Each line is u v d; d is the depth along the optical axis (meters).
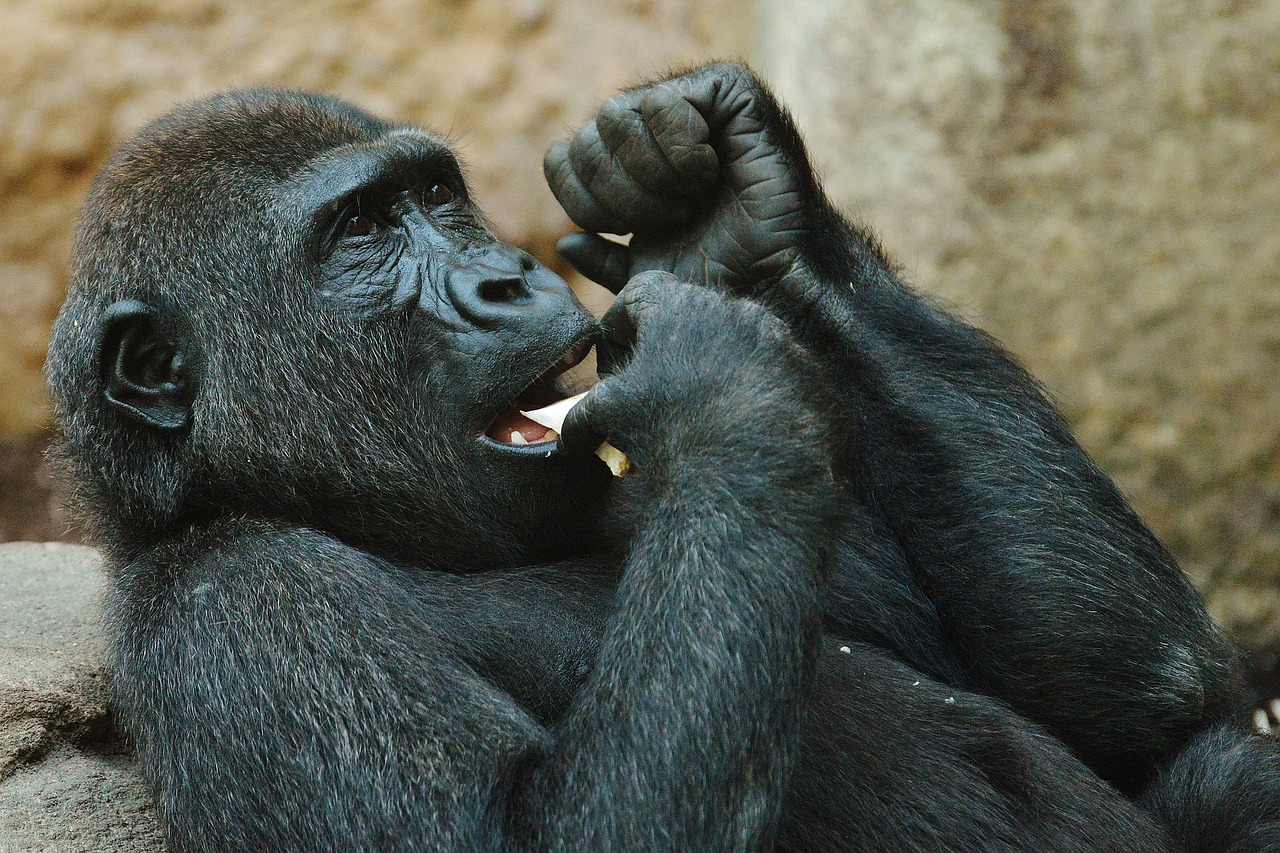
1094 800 8.41
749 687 6.89
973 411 9.56
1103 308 17.44
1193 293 17.28
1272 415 17.25
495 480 8.55
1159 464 17.39
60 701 9.10
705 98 9.59
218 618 7.59
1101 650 8.91
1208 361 17.28
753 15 21.66
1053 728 9.02
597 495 8.61
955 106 17.67
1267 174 17.19
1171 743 9.11
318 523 8.71
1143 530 9.57
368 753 7.12
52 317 20.95
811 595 7.09
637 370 7.64
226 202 8.74
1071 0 17.31
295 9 21.12
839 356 9.68
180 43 20.95
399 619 7.52
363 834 7.01
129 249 8.80
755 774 6.86
